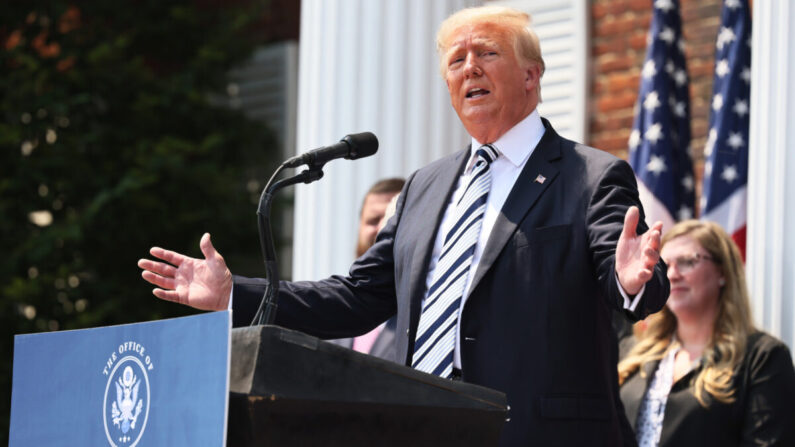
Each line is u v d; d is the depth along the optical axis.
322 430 3.54
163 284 5.16
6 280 18.34
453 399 3.85
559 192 5.32
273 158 19.97
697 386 7.61
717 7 13.49
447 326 5.23
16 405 4.32
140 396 3.68
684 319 8.07
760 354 7.56
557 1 14.62
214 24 20.41
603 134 14.36
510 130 5.70
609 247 4.86
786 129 8.68
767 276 8.66
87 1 20.05
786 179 8.63
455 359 5.20
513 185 5.45
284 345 3.49
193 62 19.75
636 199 5.28
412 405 3.75
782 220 8.61
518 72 5.66
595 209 5.12
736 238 10.02
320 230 10.30
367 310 5.75
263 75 20.22
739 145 10.20
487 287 5.18
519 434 4.90
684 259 8.05
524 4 14.95
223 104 20.62
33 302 18.31
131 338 3.77
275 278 4.49
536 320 5.05
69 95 19.42
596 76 14.50
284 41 20.52
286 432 3.45
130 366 3.76
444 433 3.85
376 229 9.09
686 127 10.95
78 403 4.00
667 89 10.80
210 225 19.00
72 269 18.72
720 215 10.11
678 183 10.73
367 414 3.63
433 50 10.23
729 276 7.96
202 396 3.37
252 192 19.77
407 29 10.23
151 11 20.14
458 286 5.30
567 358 4.98
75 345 4.08
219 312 3.37
